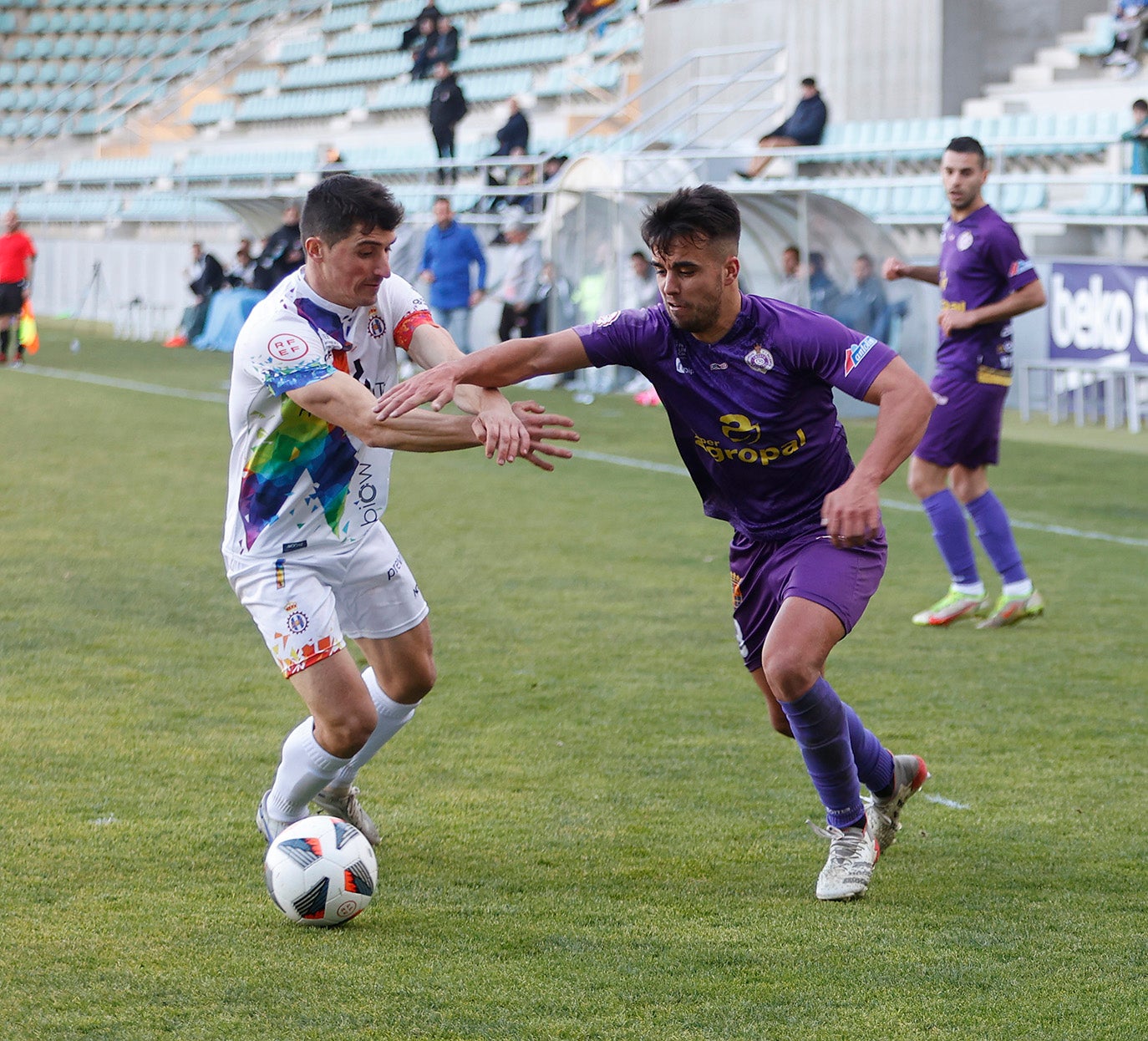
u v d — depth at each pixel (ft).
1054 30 241.96
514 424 39.52
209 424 161.68
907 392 39.83
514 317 202.90
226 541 43.37
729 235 39.65
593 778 53.67
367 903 39.37
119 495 116.47
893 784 45.80
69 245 351.25
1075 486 125.29
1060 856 46.03
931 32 237.25
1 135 422.82
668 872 44.11
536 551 98.53
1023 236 180.55
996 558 78.84
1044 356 169.48
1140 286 155.12
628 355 42.19
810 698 41.27
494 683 66.95
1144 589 88.17
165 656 70.33
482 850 46.01
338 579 43.37
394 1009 33.86
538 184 230.68
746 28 264.11
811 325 40.88
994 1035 32.71
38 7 440.86
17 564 90.02
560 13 332.39
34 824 47.29
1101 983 35.70
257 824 47.62
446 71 255.29
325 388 39.86
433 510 113.80
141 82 424.05
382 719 45.39
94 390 191.72
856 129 229.25
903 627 79.36
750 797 51.65
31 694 63.00
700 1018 33.53
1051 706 63.93
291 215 256.52
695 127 269.44
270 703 62.90
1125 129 200.13
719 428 42.27
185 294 307.78
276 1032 32.63
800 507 43.55
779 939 38.63
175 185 344.49
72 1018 33.24
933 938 38.81
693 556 97.30
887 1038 32.50
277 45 413.39
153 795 50.60
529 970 36.32
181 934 38.50
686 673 69.10
